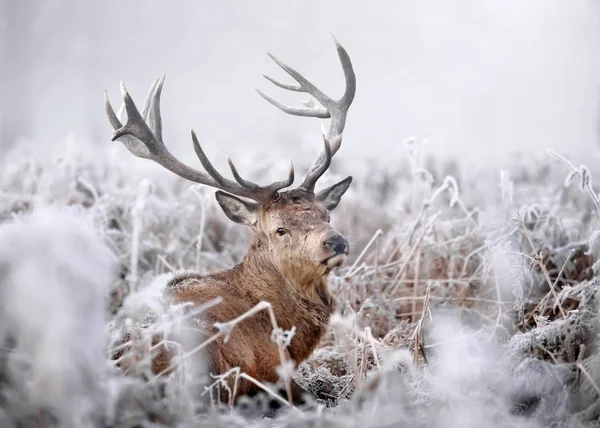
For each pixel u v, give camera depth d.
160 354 11.38
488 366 11.38
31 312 9.38
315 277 13.75
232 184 14.24
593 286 13.10
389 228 20.86
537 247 16.52
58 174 20.11
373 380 10.54
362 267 16.44
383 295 16.17
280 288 13.81
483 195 19.98
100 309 9.95
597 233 14.69
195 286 13.55
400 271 16.66
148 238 17.94
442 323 14.12
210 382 11.78
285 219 13.87
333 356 14.30
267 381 12.99
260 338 13.12
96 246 10.21
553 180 21.61
